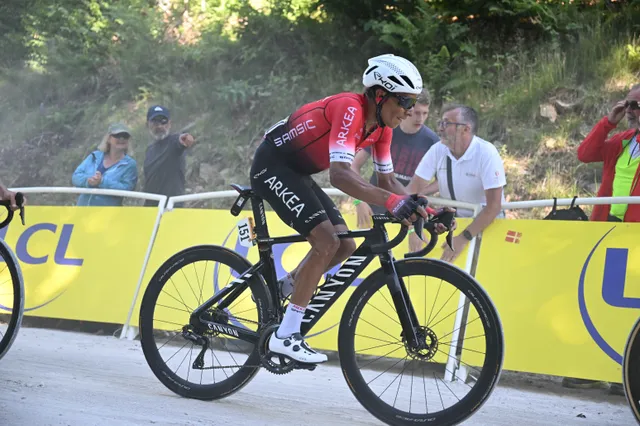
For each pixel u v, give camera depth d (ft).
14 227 22.99
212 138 33.04
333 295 13.20
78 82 38.88
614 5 33.86
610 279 16.43
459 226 18.21
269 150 13.35
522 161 27.99
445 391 15.64
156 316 18.17
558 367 16.33
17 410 12.29
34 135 36.76
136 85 37.11
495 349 12.14
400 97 12.46
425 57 32.55
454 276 12.53
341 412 13.74
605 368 15.96
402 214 11.75
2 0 42.70
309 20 36.19
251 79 35.01
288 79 34.55
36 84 39.45
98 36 39.78
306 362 12.89
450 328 16.69
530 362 16.57
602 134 19.08
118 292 21.20
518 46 32.58
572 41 32.14
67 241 22.29
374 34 34.73
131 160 24.44
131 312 20.85
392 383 15.81
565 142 27.99
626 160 18.61
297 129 12.97
